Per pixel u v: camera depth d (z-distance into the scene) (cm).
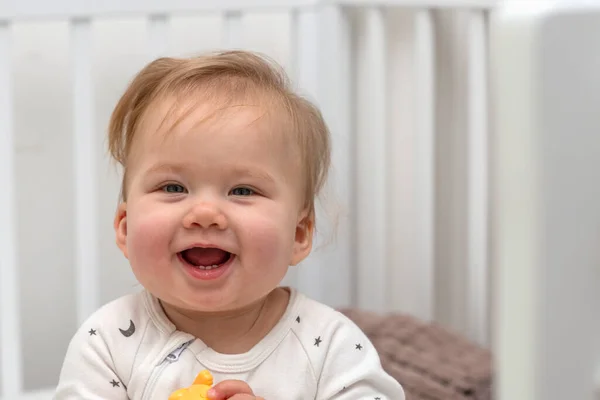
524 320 45
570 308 45
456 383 119
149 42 123
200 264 74
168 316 80
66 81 136
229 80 79
